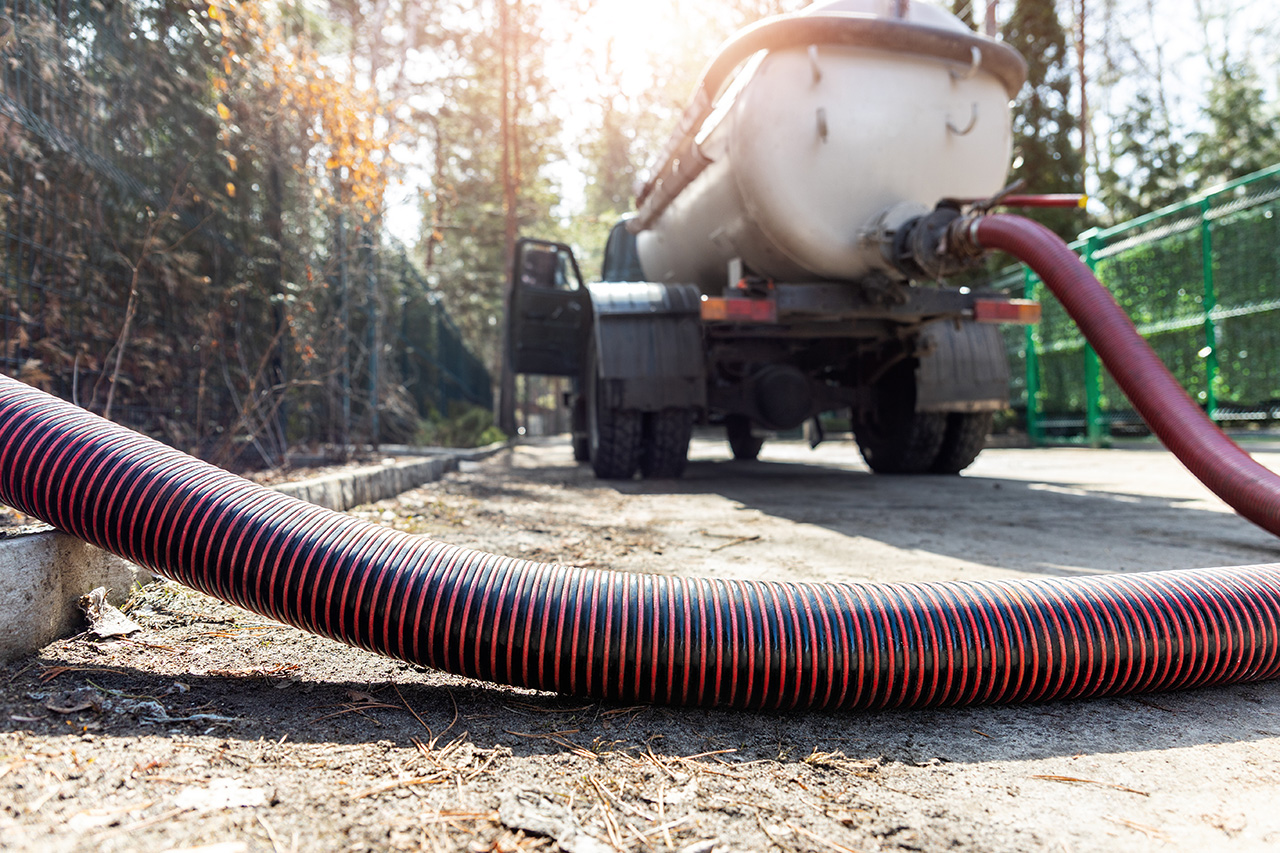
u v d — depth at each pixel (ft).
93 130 13.30
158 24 15.42
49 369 12.62
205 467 6.40
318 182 20.42
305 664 6.43
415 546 5.98
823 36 15.69
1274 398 33.19
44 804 3.92
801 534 12.80
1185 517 14.67
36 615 6.10
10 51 11.12
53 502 6.00
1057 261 13.20
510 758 4.87
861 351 23.06
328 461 22.24
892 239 15.93
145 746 4.68
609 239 33.32
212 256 17.94
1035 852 3.87
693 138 18.76
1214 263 35.32
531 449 53.98
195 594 8.07
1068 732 5.49
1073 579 6.37
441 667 5.68
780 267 18.66
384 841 3.80
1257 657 6.23
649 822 4.12
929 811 4.30
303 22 20.52
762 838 3.99
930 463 24.13
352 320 27.43
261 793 4.19
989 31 21.43
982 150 16.90
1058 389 43.37
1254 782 4.68
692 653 5.50
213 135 17.52
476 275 76.48
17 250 11.79
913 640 5.64
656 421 21.12
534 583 5.76
